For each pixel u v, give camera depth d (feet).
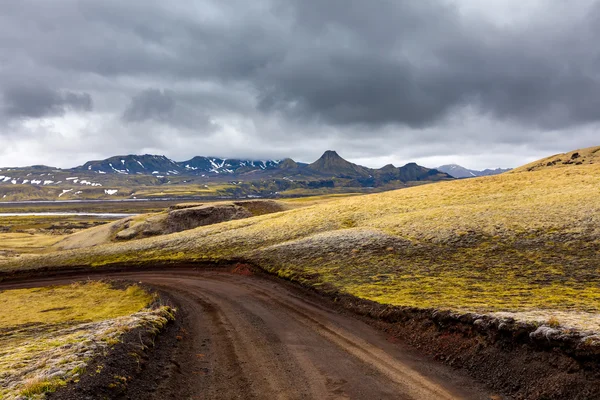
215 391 41.91
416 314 66.80
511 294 78.59
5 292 163.22
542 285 86.99
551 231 135.44
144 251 217.15
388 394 40.47
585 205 160.45
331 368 48.91
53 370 40.11
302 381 44.62
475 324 53.52
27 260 228.84
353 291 92.27
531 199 193.88
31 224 634.84
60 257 228.02
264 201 421.18
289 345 59.67
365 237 159.43
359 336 64.08
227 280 139.74
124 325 60.85
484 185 258.37
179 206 402.52
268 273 137.08
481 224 155.84
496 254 121.49
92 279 176.55
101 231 364.38
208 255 185.88
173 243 225.35
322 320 75.72
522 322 47.34
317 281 109.29
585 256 109.40
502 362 44.83
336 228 197.36
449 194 245.24
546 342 42.22
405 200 246.68
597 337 38.32
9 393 34.81
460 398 39.19
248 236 209.36
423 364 50.01
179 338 63.98
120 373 40.93
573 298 72.64
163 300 108.37
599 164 279.49
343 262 130.52
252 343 61.31
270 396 40.45
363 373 46.93
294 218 241.35
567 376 37.09
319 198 559.79
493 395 39.63
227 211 372.38
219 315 85.35
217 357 54.44
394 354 54.34
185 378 45.73
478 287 87.61
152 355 51.34
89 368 40.29
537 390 37.88
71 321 105.29
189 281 146.10
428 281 97.25
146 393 39.14
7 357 51.78
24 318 118.11
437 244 139.74
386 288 92.48
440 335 57.88
